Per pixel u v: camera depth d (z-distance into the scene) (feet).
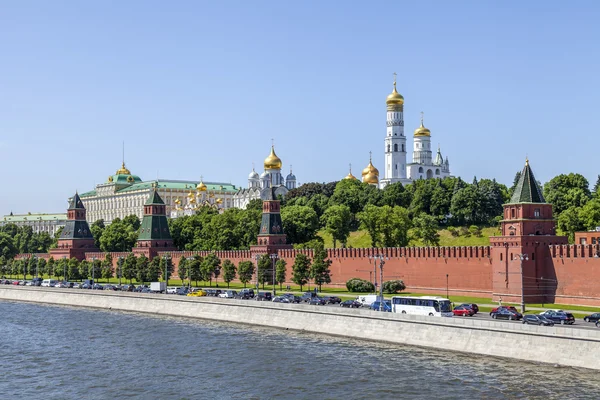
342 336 447.83
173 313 580.30
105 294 652.07
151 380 345.51
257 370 357.82
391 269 601.62
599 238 608.19
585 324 387.14
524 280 494.18
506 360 363.15
